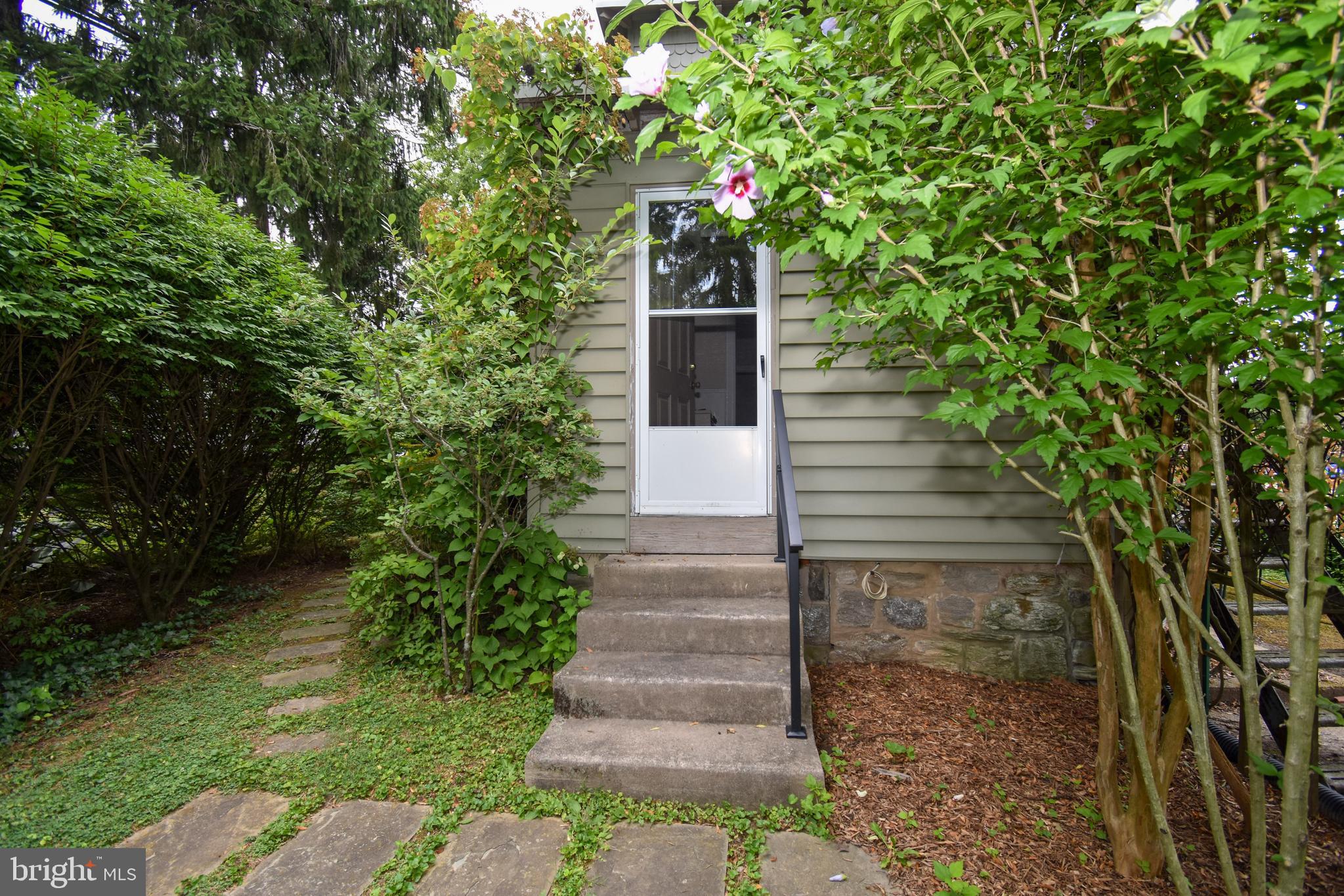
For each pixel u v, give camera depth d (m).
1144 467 1.66
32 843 2.09
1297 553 1.41
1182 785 2.40
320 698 3.24
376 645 3.83
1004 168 1.74
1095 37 1.66
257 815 2.24
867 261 2.56
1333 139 1.11
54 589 4.58
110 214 3.64
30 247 2.99
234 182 8.41
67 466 4.00
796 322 3.52
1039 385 1.83
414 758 2.55
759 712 2.57
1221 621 2.65
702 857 1.98
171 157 8.02
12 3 7.49
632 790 2.28
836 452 3.50
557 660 3.11
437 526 3.47
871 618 3.57
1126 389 1.81
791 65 1.67
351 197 9.45
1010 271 1.67
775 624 2.92
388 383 2.97
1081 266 1.95
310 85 9.41
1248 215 1.77
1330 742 2.84
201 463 4.63
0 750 2.73
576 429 3.27
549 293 3.57
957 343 1.99
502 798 2.28
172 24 8.08
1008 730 2.76
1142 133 1.69
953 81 2.03
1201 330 1.32
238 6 8.63
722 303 3.69
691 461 3.65
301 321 4.37
